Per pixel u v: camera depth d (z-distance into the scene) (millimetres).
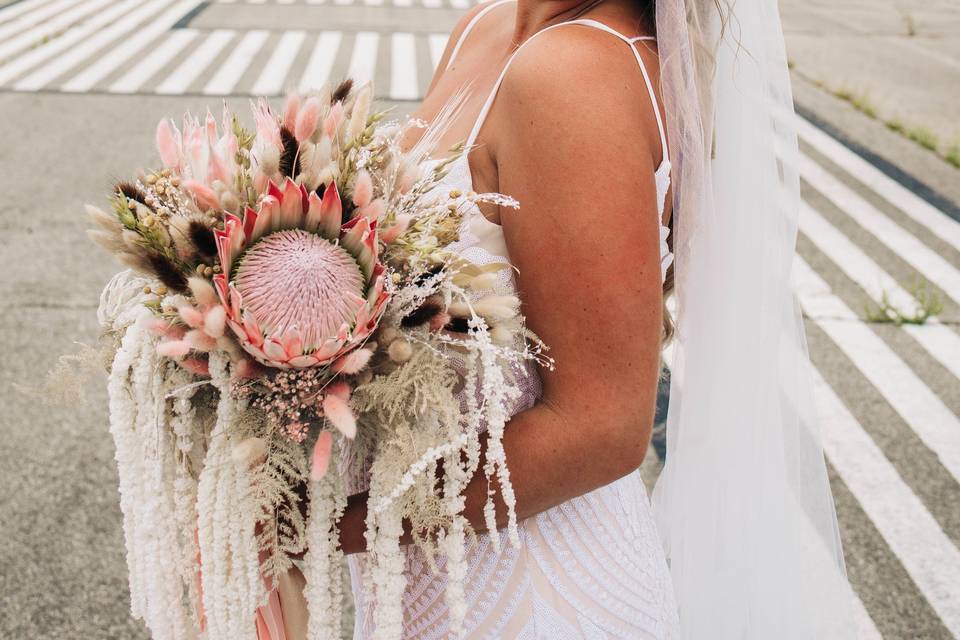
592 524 1088
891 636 2283
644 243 872
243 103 6617
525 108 874
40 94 6820
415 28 9766
